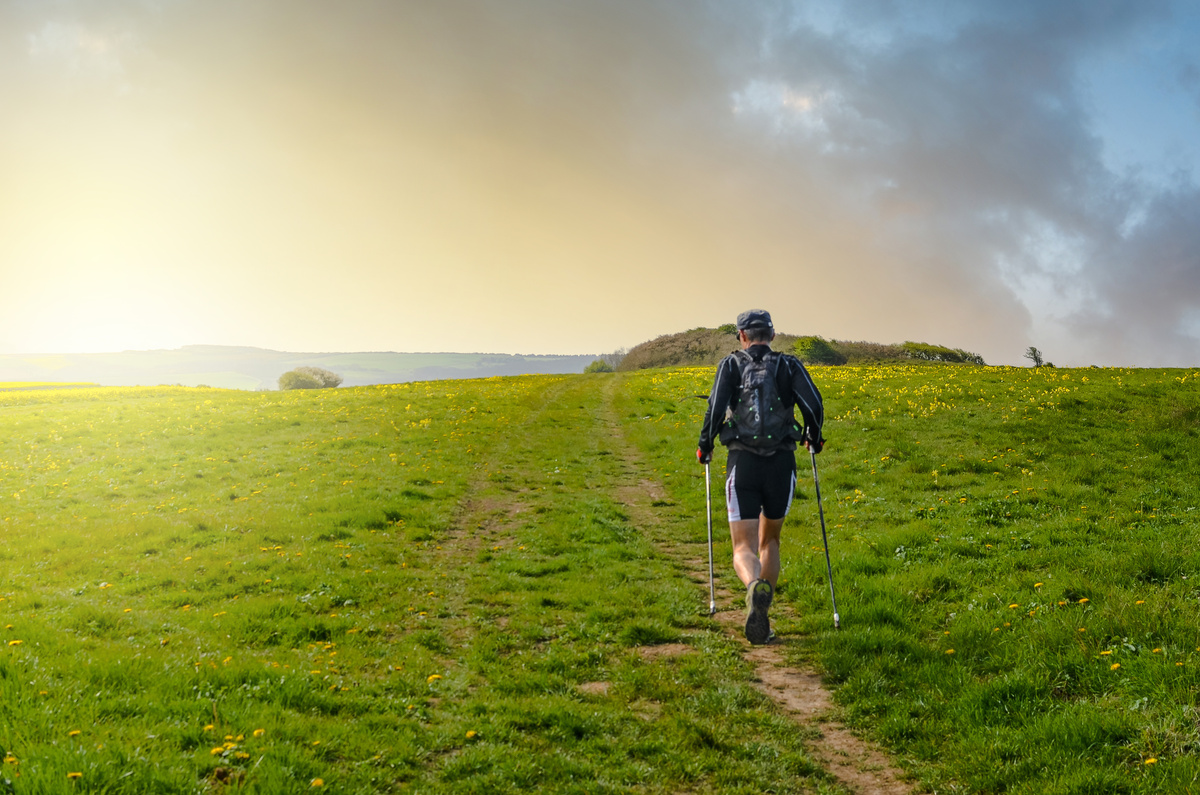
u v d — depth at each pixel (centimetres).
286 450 2289
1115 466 1645
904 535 1182
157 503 1688
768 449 623
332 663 756
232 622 900
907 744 564
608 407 3297
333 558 1224
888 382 3125
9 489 1809
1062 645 669
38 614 904
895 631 785
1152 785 452
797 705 649
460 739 574
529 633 870
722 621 899
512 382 4775
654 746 558
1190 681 556
